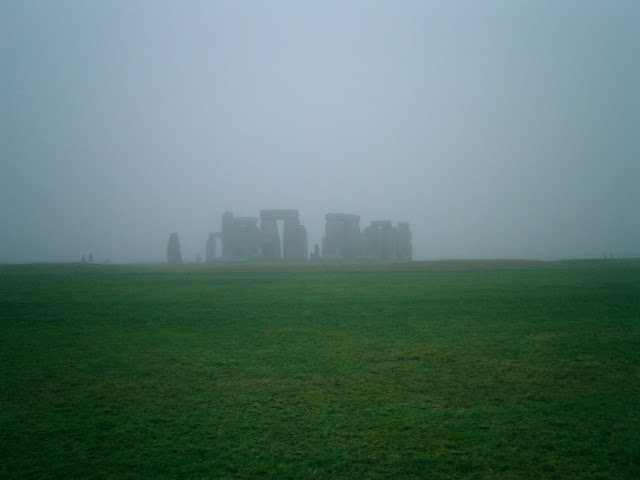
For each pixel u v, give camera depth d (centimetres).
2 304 2628
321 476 790
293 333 1878
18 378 1312
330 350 1603
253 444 908
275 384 1255
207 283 3944
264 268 5947
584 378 1276
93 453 874
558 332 1817
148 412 1070
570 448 880
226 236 9950
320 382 1268
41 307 2523
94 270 5550
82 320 2158
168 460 847
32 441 925
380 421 1009
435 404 1102
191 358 1514
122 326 2027
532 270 5281
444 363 1427
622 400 1114
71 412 1071
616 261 6638
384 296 2930
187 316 2253
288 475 794
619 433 938
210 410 1078
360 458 850
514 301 2608
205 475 795
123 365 1437
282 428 978
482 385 1231
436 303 2594
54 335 1855
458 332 1848
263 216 9731
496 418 1020
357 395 1169
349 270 5616
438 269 5662
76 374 1348
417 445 898
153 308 2489
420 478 782
